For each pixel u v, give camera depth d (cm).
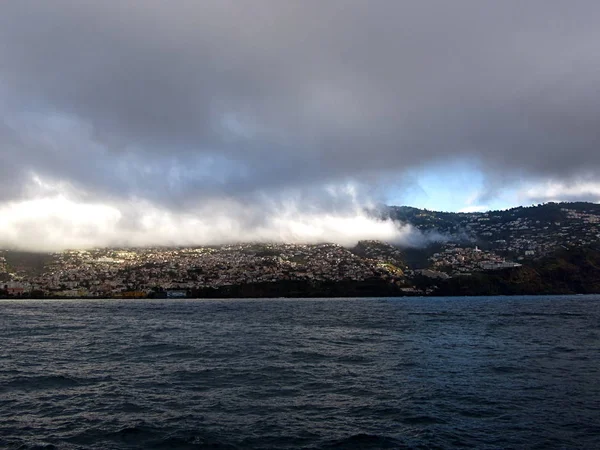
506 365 3022
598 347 3950
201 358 3400
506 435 1594
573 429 1658
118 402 2070
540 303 14125
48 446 1491
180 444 1515
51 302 17962
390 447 1480
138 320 7844
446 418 1794
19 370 2906
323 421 1762
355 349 3894
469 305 13325
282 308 12088
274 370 2869
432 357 3406
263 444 1510
